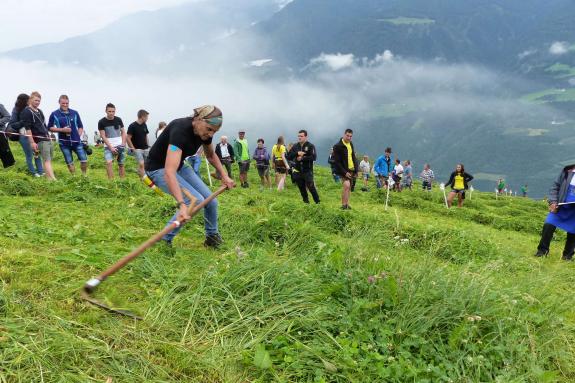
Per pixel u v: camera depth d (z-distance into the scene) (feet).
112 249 20.51
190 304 16.65
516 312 19.48
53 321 14.05
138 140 46.80
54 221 25.21
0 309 14.06
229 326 15.93
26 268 16.70
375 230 27.68
